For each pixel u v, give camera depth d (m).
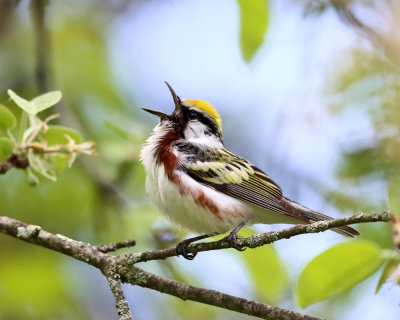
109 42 15.60
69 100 14.51
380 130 11.54
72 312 13.76
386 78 11.31
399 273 7.48
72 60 14.94
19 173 13.99
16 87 14.49
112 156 13.01
